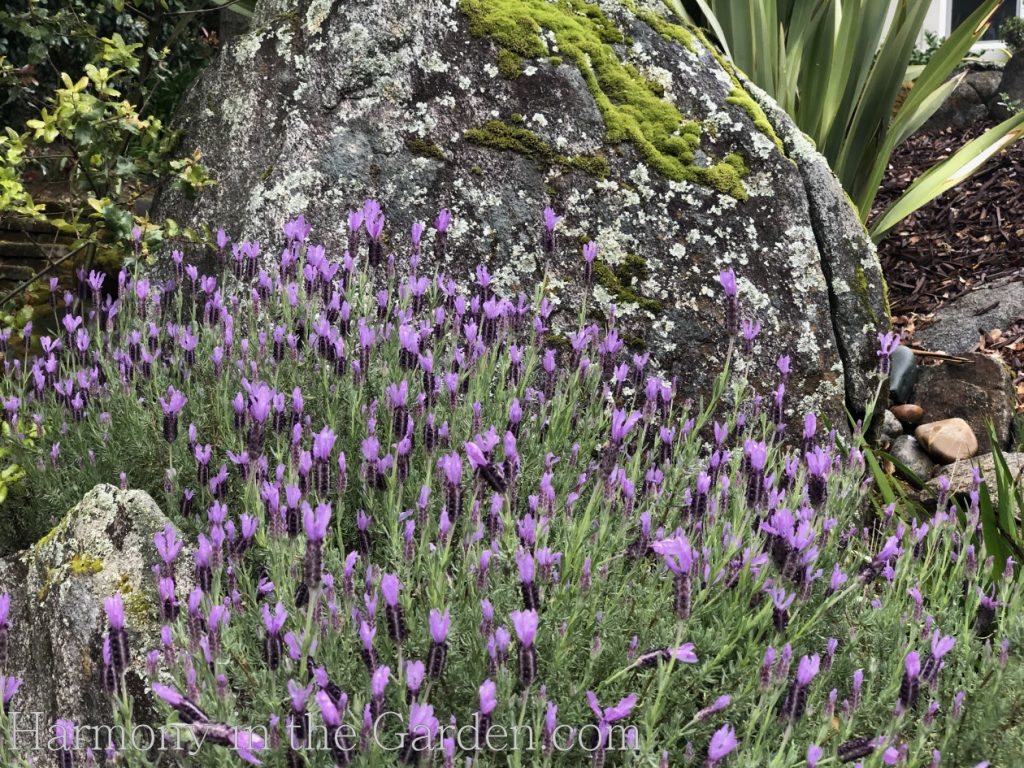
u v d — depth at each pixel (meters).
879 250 7.16
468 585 2.14
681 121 4.09
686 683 2.10
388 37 3.99
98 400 3.21
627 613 2.19
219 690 1.77
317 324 2.88
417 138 3.95
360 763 1.67
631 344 3.84
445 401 2.76
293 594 2.02
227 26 7.16
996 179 7.44
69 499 2.90
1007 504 3.08
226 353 3.03
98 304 3.47
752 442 2.26
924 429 4.88
